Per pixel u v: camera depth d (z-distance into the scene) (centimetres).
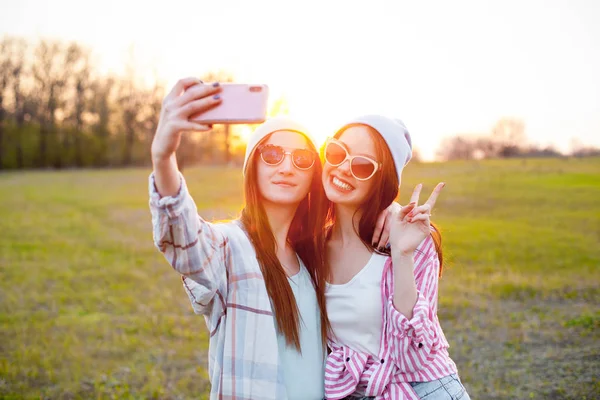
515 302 795
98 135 5403
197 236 192
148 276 1055
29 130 5206
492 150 4506
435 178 2770
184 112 178
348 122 241
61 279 1035
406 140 251
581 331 641
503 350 591
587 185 2366
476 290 860
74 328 730
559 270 998
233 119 181
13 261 1205
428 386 226
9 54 5097
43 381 541
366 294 235
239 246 217
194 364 593
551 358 555
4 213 2050
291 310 218
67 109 5338
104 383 537
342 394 224
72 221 1847
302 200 243
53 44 5206
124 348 644
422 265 239
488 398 469
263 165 223
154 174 186
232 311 211
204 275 197
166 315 789
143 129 5341
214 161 5047
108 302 868
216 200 2347
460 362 561
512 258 1108
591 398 451
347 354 230
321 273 238
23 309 833
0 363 587
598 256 1102
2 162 5088
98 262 1189
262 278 214
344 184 233
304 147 226
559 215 1680
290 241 243
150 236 1545
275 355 209
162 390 508
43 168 5194
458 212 1800
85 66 5306
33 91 5209
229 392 205
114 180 3575
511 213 1762
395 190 240
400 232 223
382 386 222
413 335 218
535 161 3597
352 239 247
